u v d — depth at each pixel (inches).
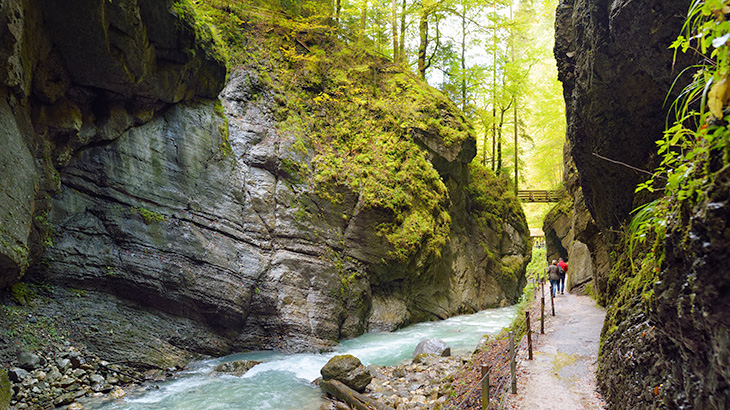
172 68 470.3
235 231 537.3
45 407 315.0
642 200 333.1
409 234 711.7
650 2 246.1
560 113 1155.9
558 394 269.3
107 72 409.7
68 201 410.9
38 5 344.2
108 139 442.3
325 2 833.5
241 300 510.3
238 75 642.2
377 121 790.5
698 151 102.3
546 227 1120.2
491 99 1163.3
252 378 414.3
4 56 304.3
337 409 341.4
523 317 467.5
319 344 541.3
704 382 114.4
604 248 603.5
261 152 603.2
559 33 442.0
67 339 374.9
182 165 505.7
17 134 333.4
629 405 197.3
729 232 89.1
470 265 924.0
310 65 754.8
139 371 400.8
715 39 87.1
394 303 704.4
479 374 337.1
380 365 472.1
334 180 658.2
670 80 273.1
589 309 581.3
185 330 467.5
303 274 577.9
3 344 334.0
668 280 124.9
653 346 180.9
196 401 352.2
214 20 657.0
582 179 448.8
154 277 445.7
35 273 384.2
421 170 789.9
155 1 412.2
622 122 344.8
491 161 1363.2
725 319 94.0
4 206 310.0
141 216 454.6
